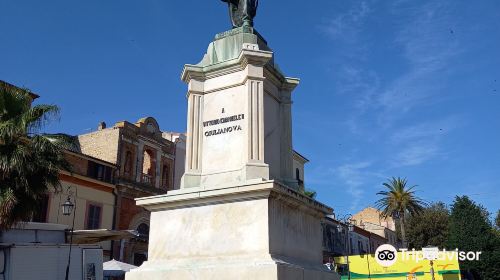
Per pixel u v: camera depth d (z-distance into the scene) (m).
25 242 22.02
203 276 7.18
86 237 26.73
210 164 8.32
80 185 32.22
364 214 81.38
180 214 7.89
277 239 7.32
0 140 16.94
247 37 8.94
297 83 9.26
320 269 8.15
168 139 43.81
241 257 7.18
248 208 7.36
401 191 57.03
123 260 34.09
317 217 8.77
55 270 21.31
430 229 60.56
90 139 37.41
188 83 8.97
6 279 19.86
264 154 8.09
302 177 52.81
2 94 18.33
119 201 35.09
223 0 9.73
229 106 8.48
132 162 37.25
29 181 17.47
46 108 18.20
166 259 7.77
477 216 43.94
